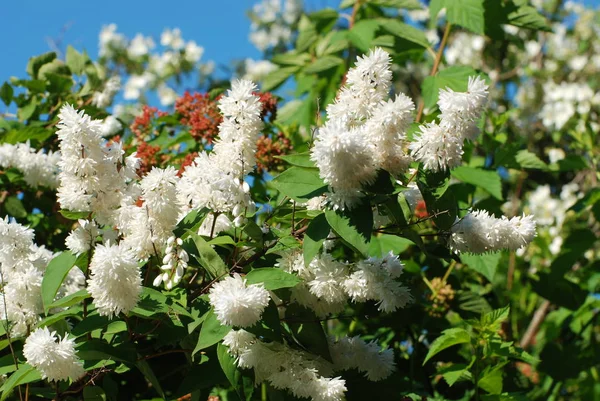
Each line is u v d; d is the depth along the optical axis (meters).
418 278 0.87
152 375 0.62
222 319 0.58
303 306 0.63
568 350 0.90
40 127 0.87
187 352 0.65
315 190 0.60
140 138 0.92
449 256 0.63
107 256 0.57
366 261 0.61
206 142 0.87
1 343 0.62
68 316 0.64
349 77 0.59
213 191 0.62
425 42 0.90
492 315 0.73
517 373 0.87
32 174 0.83
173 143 0.88
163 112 0.93
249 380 0.63
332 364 0.63
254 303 0.57
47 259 0.66
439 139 0.58
